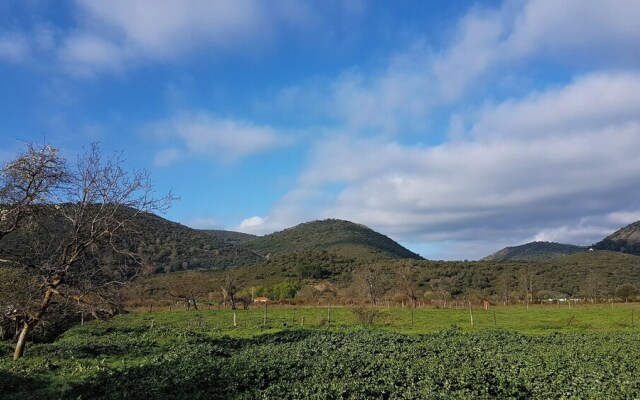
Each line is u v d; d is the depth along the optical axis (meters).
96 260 25.02
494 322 48.69
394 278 101.88
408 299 79.06
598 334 33.78
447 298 83.50
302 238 196.50
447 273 107.62
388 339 30.48
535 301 79.69
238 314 60.06
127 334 37.50
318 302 79.06
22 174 22.52
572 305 71.81
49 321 26.66
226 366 21.12
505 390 16.95
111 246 25.02
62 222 24.53
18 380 19.09
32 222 23.78
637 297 81.00
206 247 141.62
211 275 103.56
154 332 38.31
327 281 105.06
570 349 24.94
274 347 27.89
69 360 23.73
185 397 16.86
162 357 24.91
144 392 17.39
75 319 45.06
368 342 29.20
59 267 23.70
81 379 19.52
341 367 20.23
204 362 22.56
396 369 19.73
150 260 32.28
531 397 16.44
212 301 80.19
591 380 17.50
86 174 28.27
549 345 27.45
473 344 28.23
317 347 27.11
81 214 23.97
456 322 49.03
